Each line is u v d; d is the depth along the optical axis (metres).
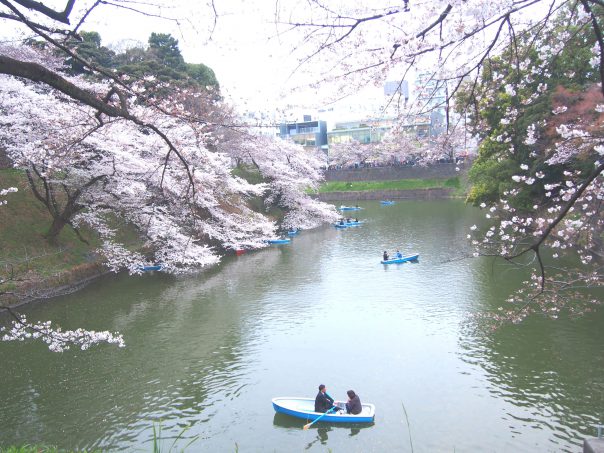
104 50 37.34
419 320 16.98
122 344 13.88
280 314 18.41
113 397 12.25
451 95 5.90
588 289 17.78
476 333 15.47
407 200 61.69
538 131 15.29
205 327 17.12
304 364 14.02
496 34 4.81
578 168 16.84
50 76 4.50
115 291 21.47
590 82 16.02
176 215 26.33
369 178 69.50
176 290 21.91
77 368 13.88
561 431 10.20
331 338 15.85
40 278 19.83
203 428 10.91
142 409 11.70
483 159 29.30
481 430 10.42
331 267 26.17
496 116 23.42
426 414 11.17
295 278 24.00
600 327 14.99
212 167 29.72
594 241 13.53
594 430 10.14
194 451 10.09
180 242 25.62
